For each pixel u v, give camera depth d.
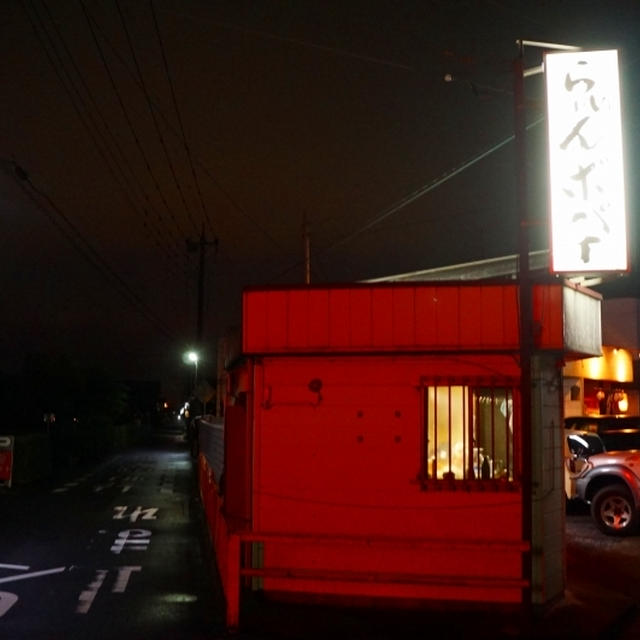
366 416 9.91
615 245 10.12
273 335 9.89
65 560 13.34
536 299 9.43
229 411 11.34
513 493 9.55
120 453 55.06
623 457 15.57
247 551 10.12
